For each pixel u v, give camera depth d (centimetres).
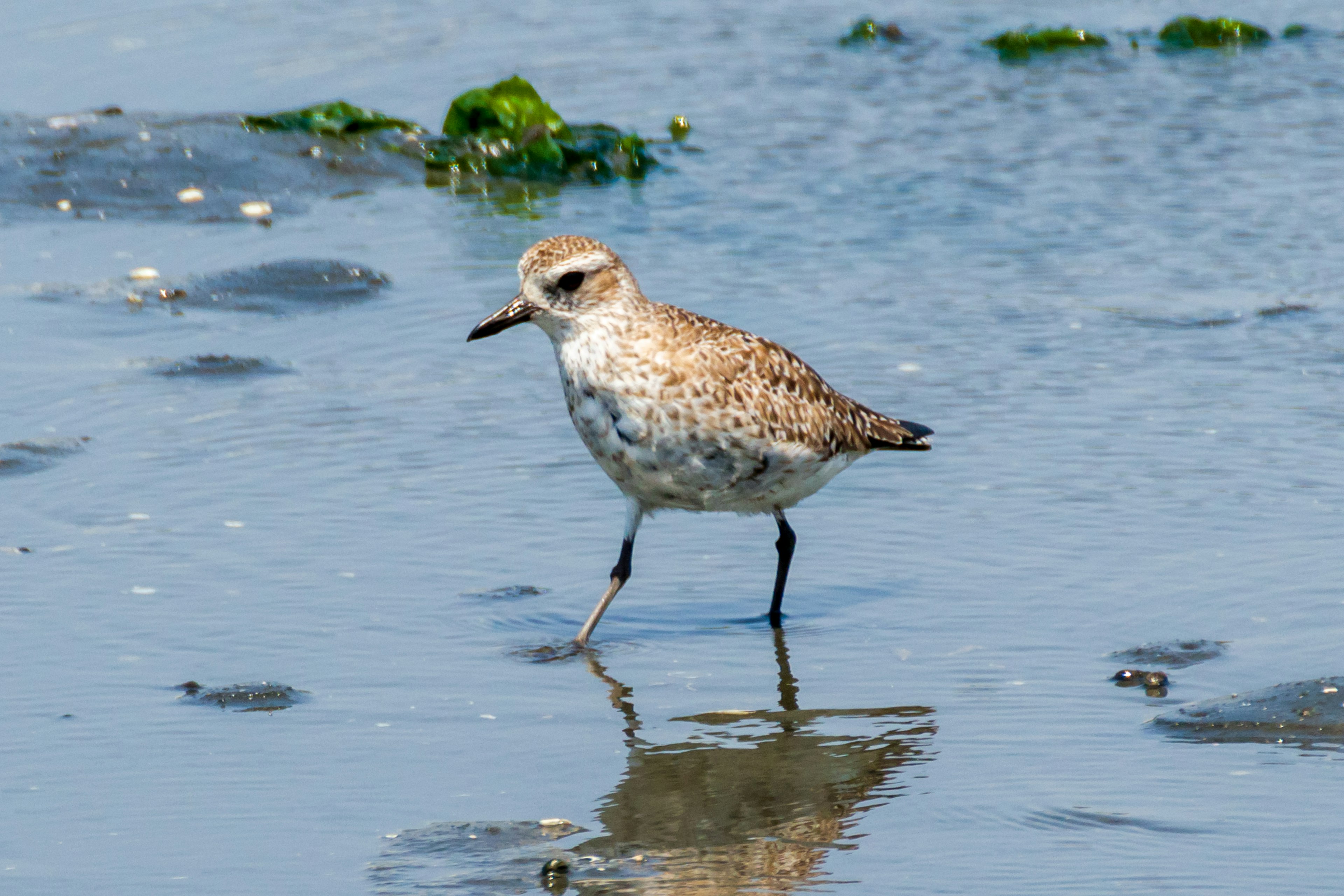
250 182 2294
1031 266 1873
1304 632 1059
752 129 2484
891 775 900
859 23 2977
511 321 1106
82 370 1631
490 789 895
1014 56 2833
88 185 2253
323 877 798
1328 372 1539
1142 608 1109
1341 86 2578
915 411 1480
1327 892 764
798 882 785
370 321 1772
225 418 1508
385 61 2875
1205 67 2728
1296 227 1969
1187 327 1673
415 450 1433
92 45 2925
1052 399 1501
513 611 1149
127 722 977
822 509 1315
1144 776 886
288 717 988
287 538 1259
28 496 1332
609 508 1324
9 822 856
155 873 803
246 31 3042
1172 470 1338
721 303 1759
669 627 1134
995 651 1064
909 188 2180
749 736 959
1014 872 790
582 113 2583
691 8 3222
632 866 802
